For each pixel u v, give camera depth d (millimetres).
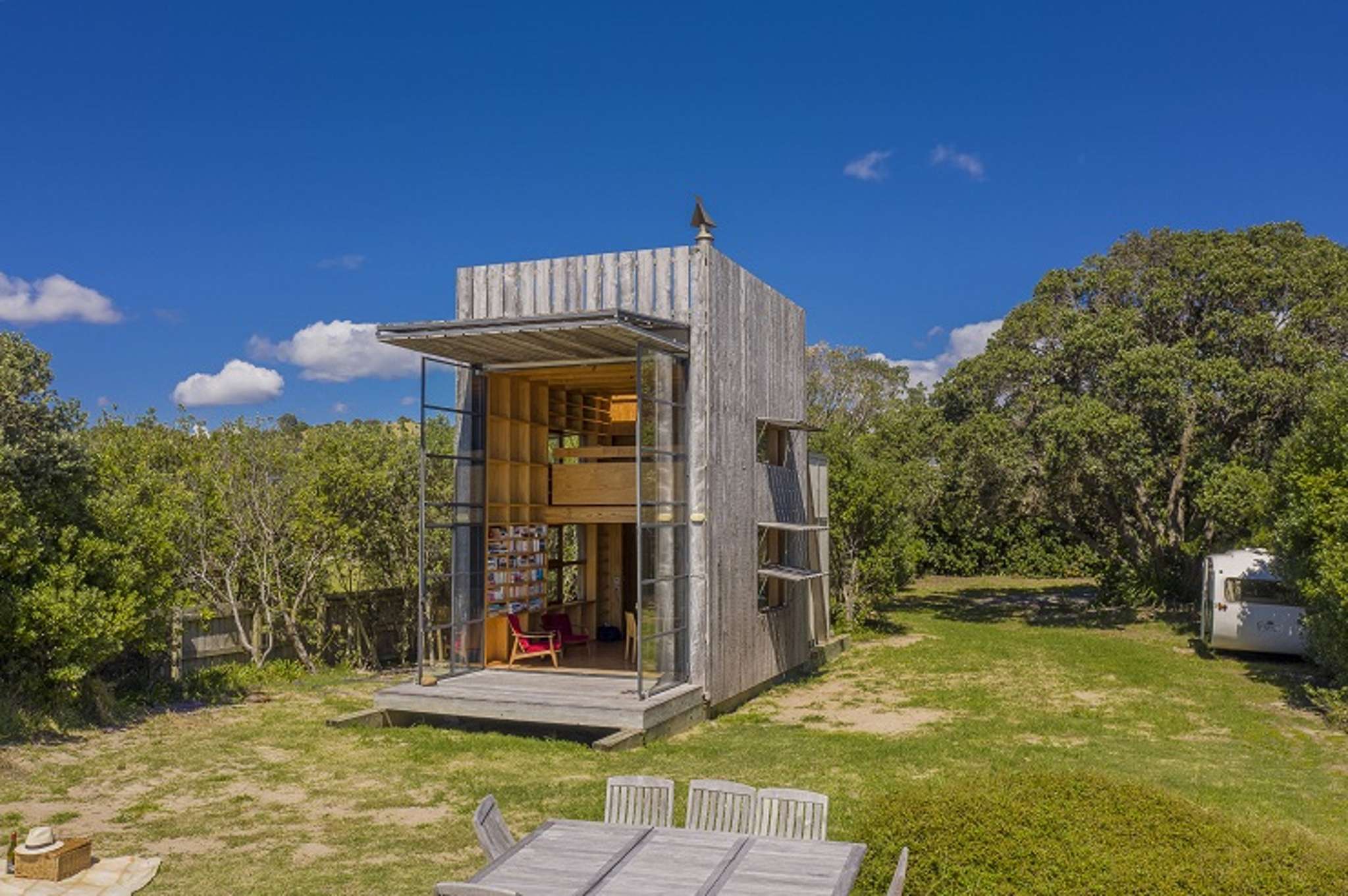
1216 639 18109
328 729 11320
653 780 5547
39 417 10789
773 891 4316
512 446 14078
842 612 21766
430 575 16375
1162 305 23781
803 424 15711
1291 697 14578
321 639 15859
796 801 5348
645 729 10922
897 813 5621
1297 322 22219
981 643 20297
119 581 11086
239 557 15164
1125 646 19812
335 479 15430
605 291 13375
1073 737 11664
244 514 15328
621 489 14188
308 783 9109
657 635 12141
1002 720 12641
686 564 12766
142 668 13125
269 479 15633
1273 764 10352
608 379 14375
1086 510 25422
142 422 15508
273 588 15344
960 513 26156
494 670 13328
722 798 5484
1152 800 5578
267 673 14562
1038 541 35438
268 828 7703
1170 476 23875
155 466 14938
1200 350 23438
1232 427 22734
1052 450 22500
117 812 8070
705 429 12836
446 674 13055
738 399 14016
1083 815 5395
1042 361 24672
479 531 13445
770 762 10016
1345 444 13570
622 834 5090
